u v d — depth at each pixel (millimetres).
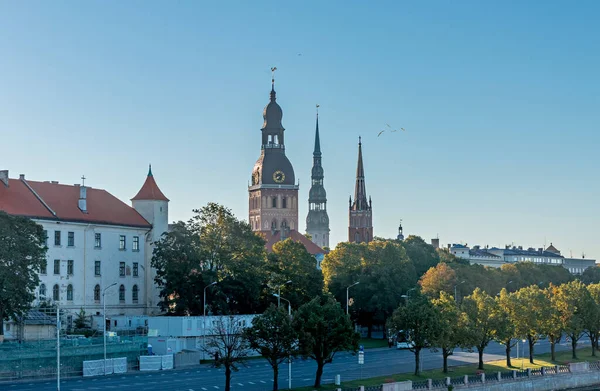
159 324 164000
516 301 164125
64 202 194875
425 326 136750
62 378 131125
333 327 121000
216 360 115000
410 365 153500
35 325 162625
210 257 186500
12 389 116875
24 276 147125
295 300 192250
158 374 136875
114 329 171125
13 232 146375
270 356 115500
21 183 192750
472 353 183500
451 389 128625
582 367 157750
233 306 187125
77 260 191625
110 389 116625
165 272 181375
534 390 144500
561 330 168750
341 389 116188
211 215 193375
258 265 190000
